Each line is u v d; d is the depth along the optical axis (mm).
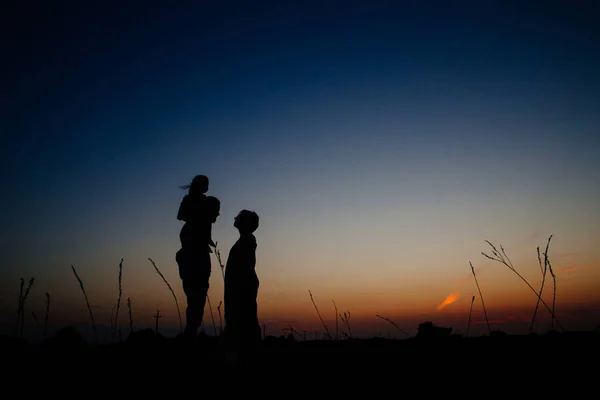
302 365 4270
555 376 3221
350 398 2982
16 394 2988
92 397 2977
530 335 4691
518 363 3662
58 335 4367
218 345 4645
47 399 2895
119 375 3674
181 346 5215
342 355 4789
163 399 2977
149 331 5246
